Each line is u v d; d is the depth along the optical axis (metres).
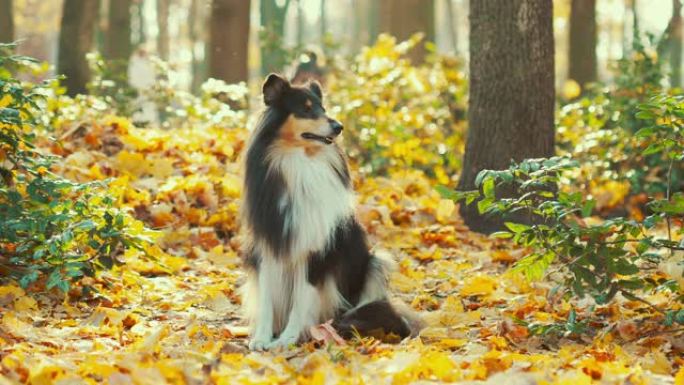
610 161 15.60
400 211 12.56
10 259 8.94
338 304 8.02
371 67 17.06
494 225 12.24
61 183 8.67
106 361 6.61
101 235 8.70
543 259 7.72
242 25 21.16
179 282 9.70
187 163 12.88
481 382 6.20
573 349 7.30
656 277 9.08
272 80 7.90
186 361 6.51
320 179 7.83
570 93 18.80
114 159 12.38
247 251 8.17
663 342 7.41
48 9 58.28
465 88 16.75
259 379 6.09
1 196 8.80
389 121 15.95
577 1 24.09
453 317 8.34
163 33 51.19
